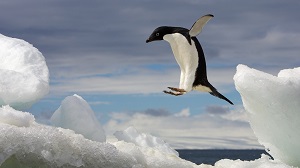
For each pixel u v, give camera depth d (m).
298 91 9.68
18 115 7.40
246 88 9.73
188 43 8.62
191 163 8.91
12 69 10.11
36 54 10.47
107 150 7.23
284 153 10.45
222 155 120.00
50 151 6.75
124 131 11.03
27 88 9.21
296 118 9.77
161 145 10.97
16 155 6.52
